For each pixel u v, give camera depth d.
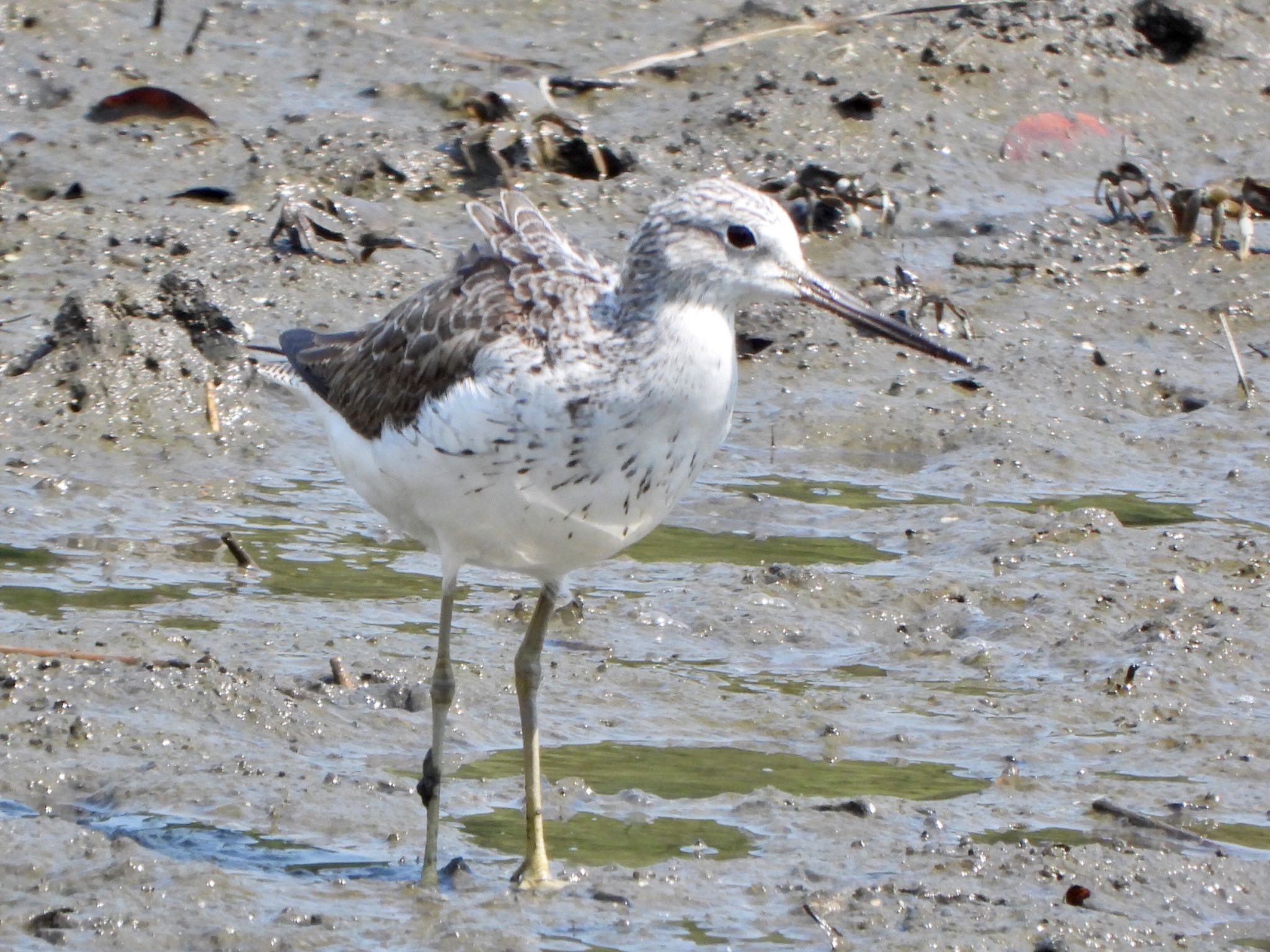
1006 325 18.53
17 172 20.02
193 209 19.50
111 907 8.21
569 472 8.73
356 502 14.59
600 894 8.59
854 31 24.19
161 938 8.01
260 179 20.14
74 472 14.63
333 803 9.49
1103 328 18.67
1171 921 8.44
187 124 21.28
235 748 10.11
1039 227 20.58
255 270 18.19
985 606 12.66
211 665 10.88
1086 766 10.30
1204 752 10.47
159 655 11.16
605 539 9.03
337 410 9.85
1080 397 17.09
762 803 9.64
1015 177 21.97
